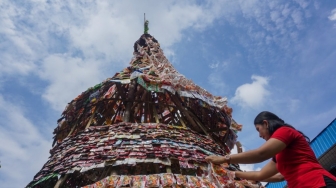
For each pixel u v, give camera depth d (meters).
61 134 14.27
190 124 14.08
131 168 10.73
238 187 8.76
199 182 8.38
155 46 22.41
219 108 14.04
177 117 14.35
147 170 10.85
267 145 3.60
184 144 10.51
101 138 10.57
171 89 12.66
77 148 10.45
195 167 9.57
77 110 13.98
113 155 9.48
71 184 12.21
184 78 13.65
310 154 3.58
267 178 4.52
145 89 13.60
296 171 3.46
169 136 10.61
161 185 8.07
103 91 13.71
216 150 11.80
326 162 15.08
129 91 13.99
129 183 8.02
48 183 10.85
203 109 14.59
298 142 3.65
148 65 18.09
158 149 9.75
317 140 15.98
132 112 13.98
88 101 13.52
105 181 8.19
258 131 4.36
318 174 3.30
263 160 3.64
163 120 15.17
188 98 14.04
